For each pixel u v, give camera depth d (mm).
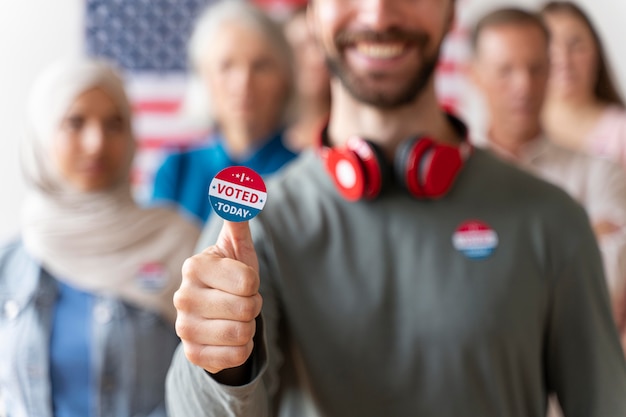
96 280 1722
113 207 1807
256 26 2086
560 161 2188
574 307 1017
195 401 799
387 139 1079
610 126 2195
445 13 1092
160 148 2285
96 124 1771
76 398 1605
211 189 771
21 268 1744
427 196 1026
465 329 969
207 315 746
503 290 987
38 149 1797
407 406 970
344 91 1098
